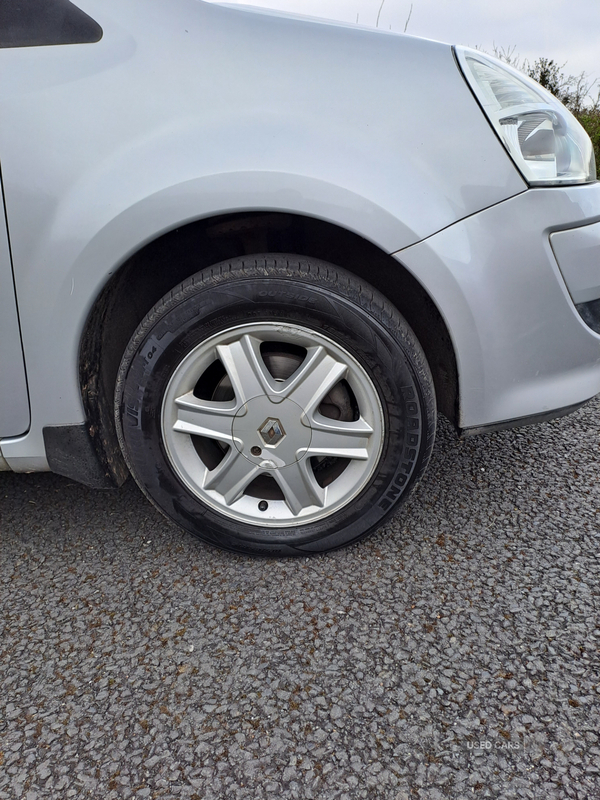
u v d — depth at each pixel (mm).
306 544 1632
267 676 1301
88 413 1540
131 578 1639
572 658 1308
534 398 1525
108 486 1652
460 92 1371
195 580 1618
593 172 1565
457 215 1362
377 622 1435
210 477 1594
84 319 1421
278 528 1622
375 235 1337
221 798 1054
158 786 1080
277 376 1562
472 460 2143
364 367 1451
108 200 1332
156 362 1475
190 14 1366
